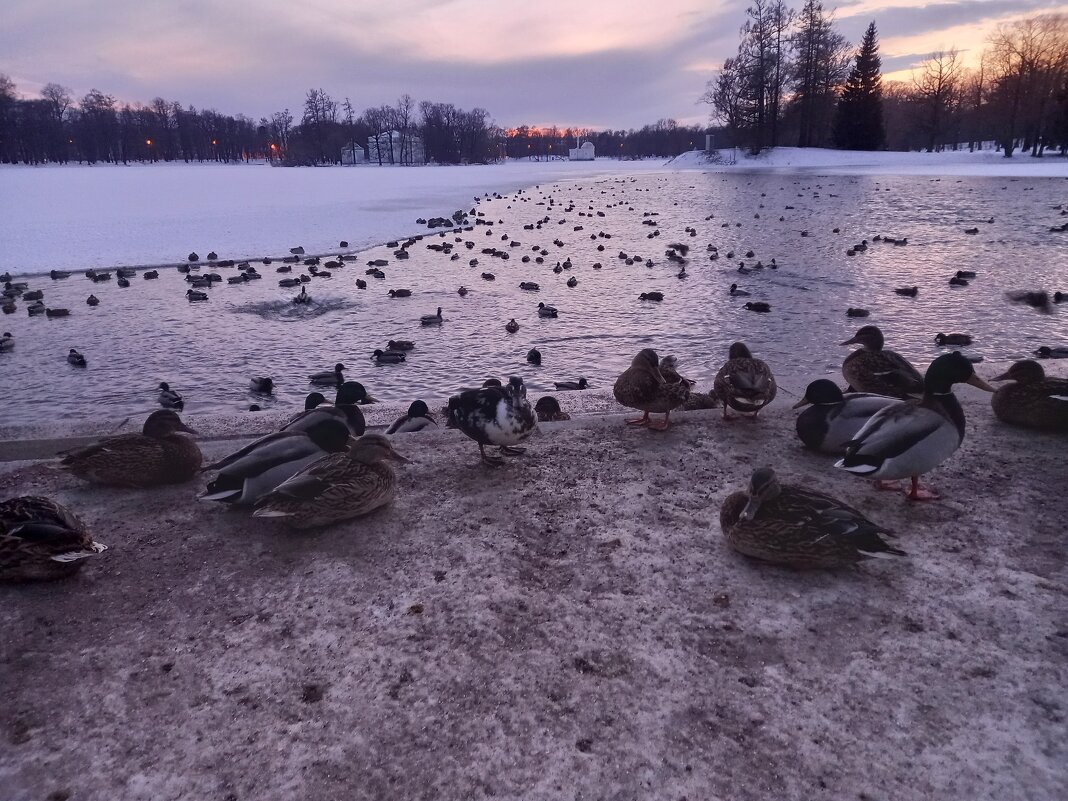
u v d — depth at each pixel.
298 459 4.84
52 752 2.93
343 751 2.91
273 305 19.92
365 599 3.91
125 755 2.91
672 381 6.43
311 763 2.85
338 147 160.00
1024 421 6.04
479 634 3.60
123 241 32.62
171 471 5.39
